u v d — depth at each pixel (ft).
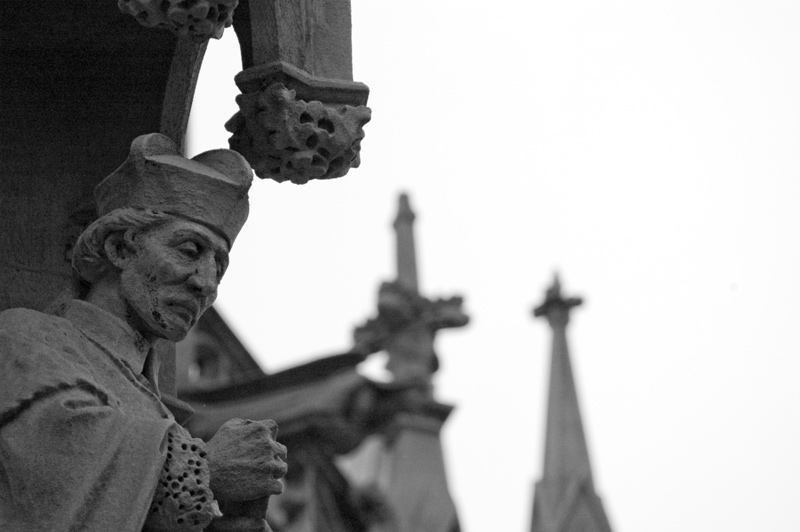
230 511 18.63
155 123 21.53
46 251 21.25
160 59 21.54
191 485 17.79
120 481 17.48
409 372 56.95
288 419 48.42
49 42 21.50
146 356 19.21
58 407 17.62
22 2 21.39
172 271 18.94
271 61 20.35
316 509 52.13
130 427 17.78
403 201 62.34
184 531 17.79
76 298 19.35
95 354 18.71
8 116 21.47
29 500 17.22
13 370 17.92
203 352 51.34
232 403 48.80
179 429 18.07
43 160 21.45
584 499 57.36
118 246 19.11
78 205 21.38
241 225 19.33
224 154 19.40
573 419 59.16
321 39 20.70
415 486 55.11
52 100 21.56
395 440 55.72
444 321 58.13
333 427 48.47
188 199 19.07
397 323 57.98
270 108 20.26
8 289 21.04
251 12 20.47
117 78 21.61
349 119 20.49
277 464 18.47
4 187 21.30
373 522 54.34
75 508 17.22
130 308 19.10
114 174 19.21
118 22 21.43
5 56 21.52
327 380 48.91
